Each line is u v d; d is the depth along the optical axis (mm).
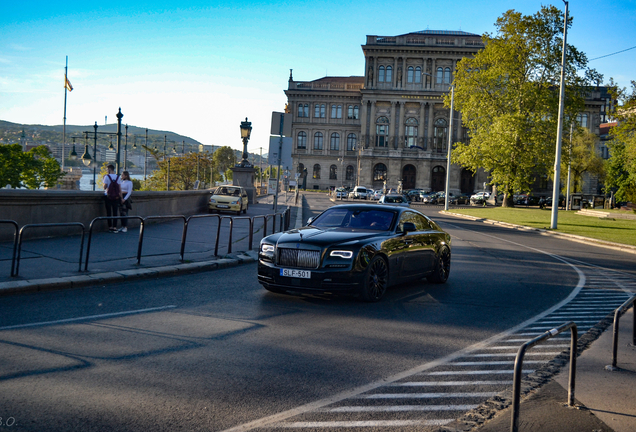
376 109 95875
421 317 7828
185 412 4176
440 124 95125
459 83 47344
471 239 21641
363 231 9203
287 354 5797
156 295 8656
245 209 30891
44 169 80125
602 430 4059
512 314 8250
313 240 8375
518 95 43375
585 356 6039
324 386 4871
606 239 22578
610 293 10445
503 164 43844
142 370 5098
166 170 108062
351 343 6324
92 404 4250
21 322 6637
